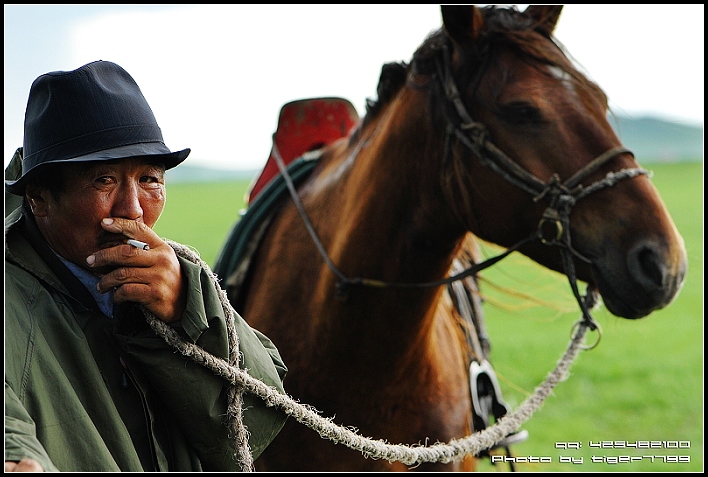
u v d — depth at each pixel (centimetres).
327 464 418
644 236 356
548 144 378
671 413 990
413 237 409
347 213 428
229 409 250
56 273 245
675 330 1521
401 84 443
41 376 222
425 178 409
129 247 233
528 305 508
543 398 395
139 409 247
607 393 1084
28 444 201
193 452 254
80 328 240
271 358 284
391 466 418
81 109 240
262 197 509
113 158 236
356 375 420
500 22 405
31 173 238
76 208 240
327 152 507
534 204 381
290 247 462
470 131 393
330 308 420
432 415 433
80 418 223
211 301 247
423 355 424
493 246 464
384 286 410
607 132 379
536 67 392
